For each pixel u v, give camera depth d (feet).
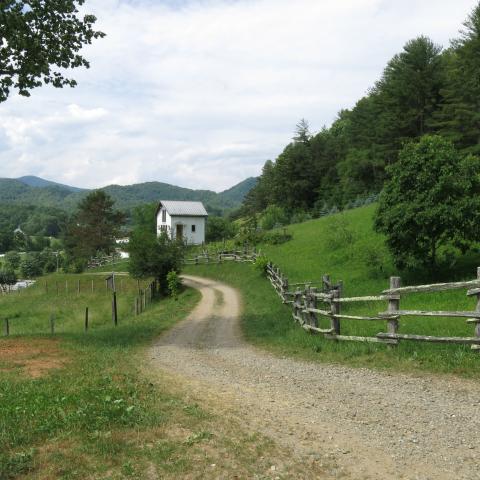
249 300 93.35
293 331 53.11
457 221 64.49
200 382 33.06
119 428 21.42
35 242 523.70
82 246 286.87
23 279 346.54
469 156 68.74
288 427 23.08
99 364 37.35
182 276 151.94
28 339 51.70
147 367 38.45
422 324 44.11
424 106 183.52
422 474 17.80
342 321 53.06
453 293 59.41
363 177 232.53
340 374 33.17
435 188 65.10
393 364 33.32
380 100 211.20
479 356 31.27
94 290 156.35
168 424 22.12
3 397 26.25
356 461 19.11
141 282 151.02
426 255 69.51
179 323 72.33
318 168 279.69
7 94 55.36
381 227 71.31
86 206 289.33
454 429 21.70
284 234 153.58
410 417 23.65
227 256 156.25
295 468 18.44
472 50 144.77
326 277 49.62
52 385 29.43
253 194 401.70
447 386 27.81
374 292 71.82
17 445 19.48
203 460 18.63
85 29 57.36
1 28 50.24
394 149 192.95
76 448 19.17
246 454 19.43
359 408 25.64
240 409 25.91
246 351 46.73
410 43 181.88
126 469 17.58
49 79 56.85
